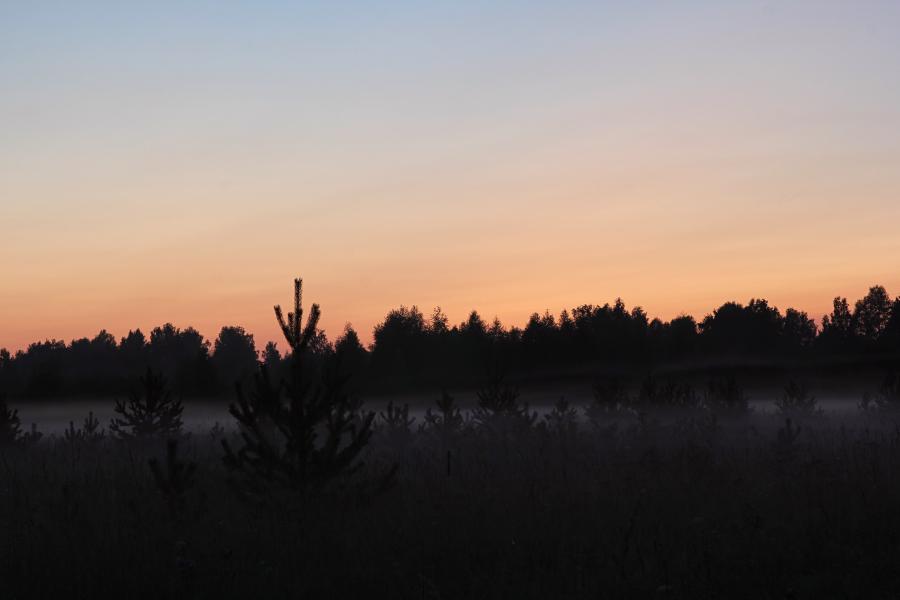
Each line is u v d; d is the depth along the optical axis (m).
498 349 110.88
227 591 7.91
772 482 12.67
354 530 10.13
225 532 10.22
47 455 20.44
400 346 114.31
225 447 11.16
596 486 12.73
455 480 13.71
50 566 8.62
